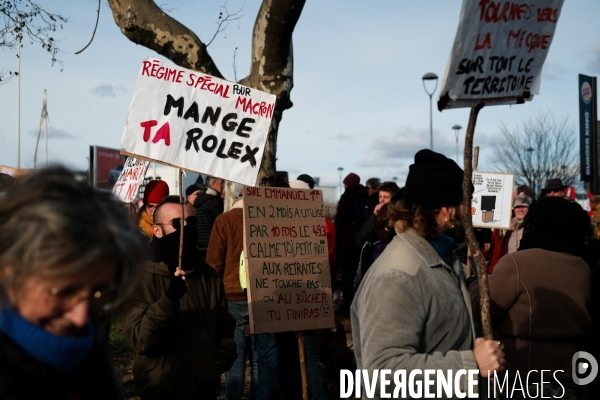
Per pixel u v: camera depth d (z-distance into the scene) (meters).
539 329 3.45
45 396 1.38
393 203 2.77
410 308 2.48
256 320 4.97
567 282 3.47
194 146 4.68
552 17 2.57
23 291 1.26
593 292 3.84
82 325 1.28
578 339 3.56
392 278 2.51
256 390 5.50
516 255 3.56
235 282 5.58
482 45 2.43
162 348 3.66
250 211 5.13
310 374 5.38
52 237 1.17
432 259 2.61
